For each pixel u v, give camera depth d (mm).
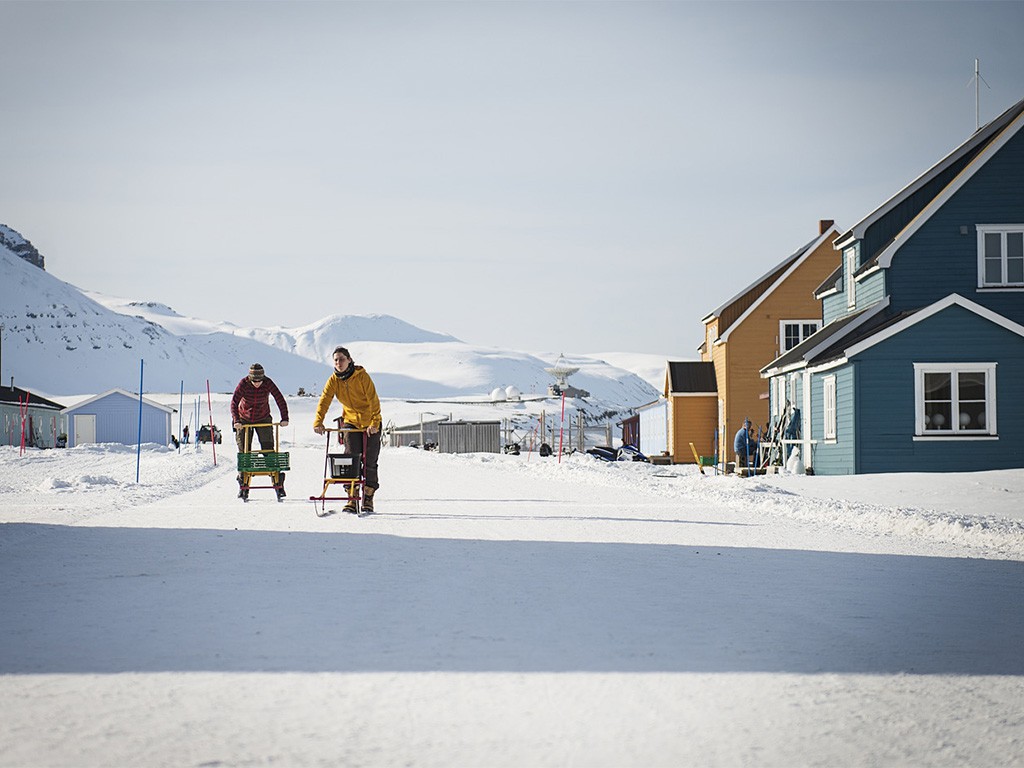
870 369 34156
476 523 17391
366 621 8875
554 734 5719
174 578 11125
